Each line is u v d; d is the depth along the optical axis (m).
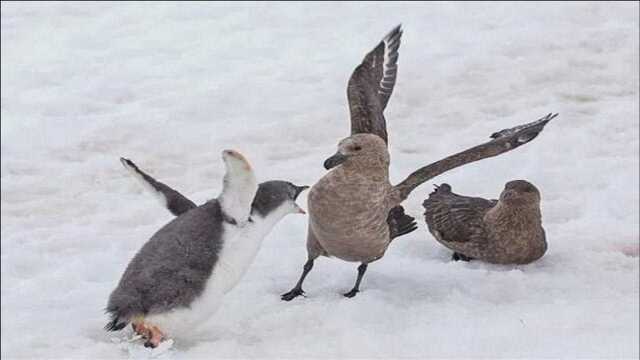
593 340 9.33
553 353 9.07
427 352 9.11
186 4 21.39
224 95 17.33
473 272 11.00
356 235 9.76
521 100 16.81
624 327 9.64
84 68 18.58
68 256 12.47
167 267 8.52
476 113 16.45
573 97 16.83
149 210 13.84
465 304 10.12
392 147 15.27
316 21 20.23
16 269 12.12
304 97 17.17
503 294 10.50
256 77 17.97
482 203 11.47
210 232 8.52
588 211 13.05
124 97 17.48
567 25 19.47
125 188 14.61
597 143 15.03
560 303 10.21
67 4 21.72
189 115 16.75
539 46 18.69
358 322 9.63
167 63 18.69
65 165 15.34
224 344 9.05
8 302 10.67
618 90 17.06
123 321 8.66
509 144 9.95
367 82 10.80
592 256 11.54
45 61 18.91
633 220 12.66
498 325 9.60
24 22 20.80
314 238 10.20
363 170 9.56
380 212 9.77
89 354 8.94
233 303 10.06
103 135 16.19
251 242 8.60
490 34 19.22
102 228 13.32
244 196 8.31
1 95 17.61
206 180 14.70
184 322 8.70
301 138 15.91
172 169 15.09
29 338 9.40
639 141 15.11
